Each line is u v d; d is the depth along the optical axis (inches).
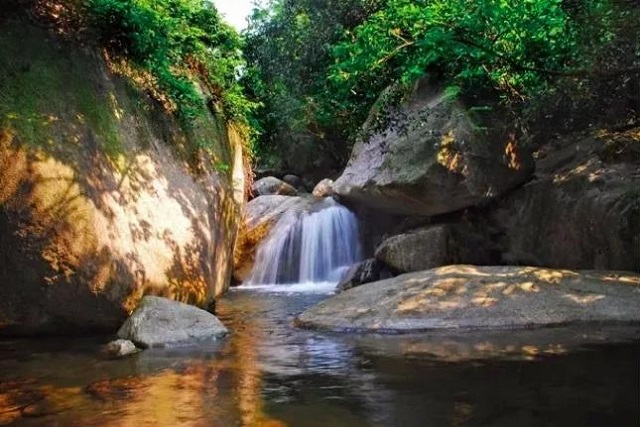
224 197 358.3
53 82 235.1
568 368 169.6
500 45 276.8
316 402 145.7
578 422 125.5
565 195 346.0
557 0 247.8
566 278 271.6
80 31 258.7
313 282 497.4
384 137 415.5
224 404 145.3
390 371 173.6
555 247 344.2
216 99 397.1
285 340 227.5
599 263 315.0
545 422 126.3
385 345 211.2
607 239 309.3
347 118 502.6
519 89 336.5
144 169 272.2
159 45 286.7
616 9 181.5
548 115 276.2
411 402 143.6
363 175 417.7
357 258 498.0
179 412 139.3
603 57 192.4
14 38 230.7
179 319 232.2
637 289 257.9
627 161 340.2
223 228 354.0
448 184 358.9
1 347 211.6
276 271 504.4
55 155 220.1
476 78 357.1
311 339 228.5
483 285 264.2
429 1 296.2
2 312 216.1
